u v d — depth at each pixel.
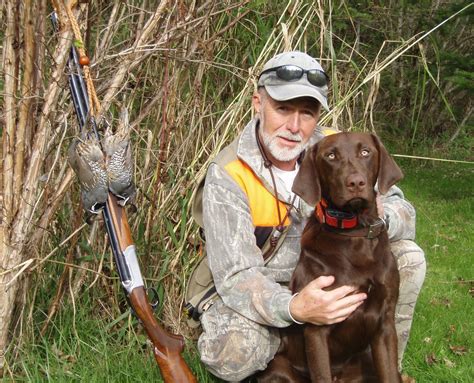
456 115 11.86
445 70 9.11
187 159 3.87
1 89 3.29
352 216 2.63
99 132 2.67
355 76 4.23
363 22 7.25
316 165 2.69
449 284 5.17
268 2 3.98
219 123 3.70
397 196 3.21
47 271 3.57
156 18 3.18
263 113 2.93
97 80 3.26
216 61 3.92
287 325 2.69
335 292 2.54
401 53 3.90
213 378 3.19
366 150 2.62
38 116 3.12
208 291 3.04
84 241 3.57
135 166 3.70
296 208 2.96
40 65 3.06
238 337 2.78
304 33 3.89
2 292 3.05
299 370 2.89
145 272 3.68
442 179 10.62
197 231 3.66
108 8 3.63
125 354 3.34
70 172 3.19
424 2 9.46
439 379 3.35
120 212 2.63
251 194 2.90
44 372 3.21
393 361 2.70
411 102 10.15
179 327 3.58
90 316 3.64
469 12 9.34
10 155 3.01
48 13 3.46
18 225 3.04
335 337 2.73
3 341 3.13
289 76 2.86
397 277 2.73
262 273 2.81
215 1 3.54
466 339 3.88
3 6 3.06
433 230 7.38
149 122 3.83
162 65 3.72
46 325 3.40
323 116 3.98
